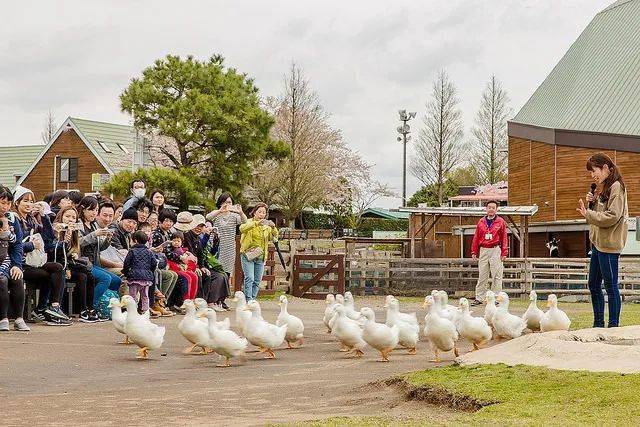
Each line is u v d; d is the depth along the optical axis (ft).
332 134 241.76
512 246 146.82
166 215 63.21
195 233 66.33
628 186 129.29
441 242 124.47
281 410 28.25
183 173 159.22
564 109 146.51
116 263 57.93
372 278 96.12
